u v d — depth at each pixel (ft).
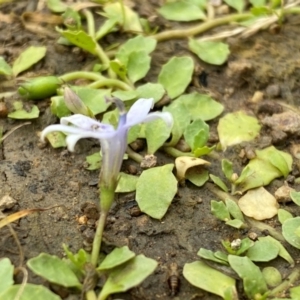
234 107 0.36
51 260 0.26
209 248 0.29
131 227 0.30
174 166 0.32
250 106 0.36
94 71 0.36
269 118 0.35
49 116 0.34
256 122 0.35
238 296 0.27
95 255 0.27
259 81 0.37
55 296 0.26
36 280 0.27
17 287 0.26
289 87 0.36
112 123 0.31
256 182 0.32
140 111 0.27
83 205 0.30
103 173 0.27
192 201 0.31
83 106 0.30
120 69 0.35
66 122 0.27
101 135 0.26
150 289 0.27
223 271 0.28
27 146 0.33
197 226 0.30
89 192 0.31
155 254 0.29
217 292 0.27
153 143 0.32
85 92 0.34
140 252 0.29
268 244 0.29
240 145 0.34
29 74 0.36
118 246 0.28
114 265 0.26
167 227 0.30
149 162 0.32
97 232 0.27
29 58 0.36
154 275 0.28
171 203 0.31
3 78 0.36
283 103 0.36
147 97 0.34
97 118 0.34
